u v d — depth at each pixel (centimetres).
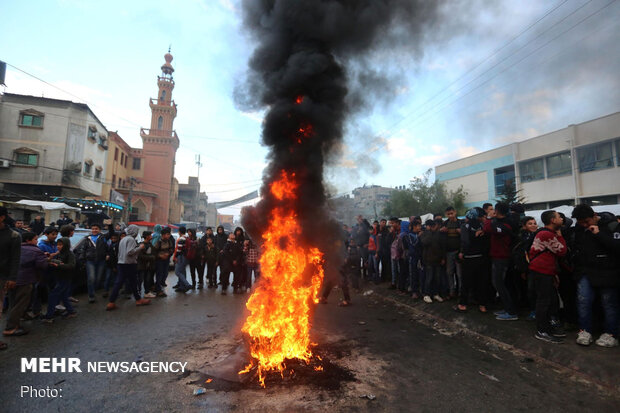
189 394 286
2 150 2272
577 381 317
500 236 496
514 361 370
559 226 414
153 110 4131
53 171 2342
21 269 454
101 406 266
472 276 541
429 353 395
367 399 279
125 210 3155
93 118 2622
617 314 375
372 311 624
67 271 532
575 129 2003
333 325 519
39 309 543
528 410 264
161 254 748
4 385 303
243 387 299
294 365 347
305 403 271
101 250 699
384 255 860
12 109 2311
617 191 1808
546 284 405
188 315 571
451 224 633
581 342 376
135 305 651
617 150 1819
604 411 263
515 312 488
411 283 688
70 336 448
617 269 370
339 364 355
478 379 322
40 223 1043
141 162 3938
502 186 2506
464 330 486
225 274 788
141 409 261
